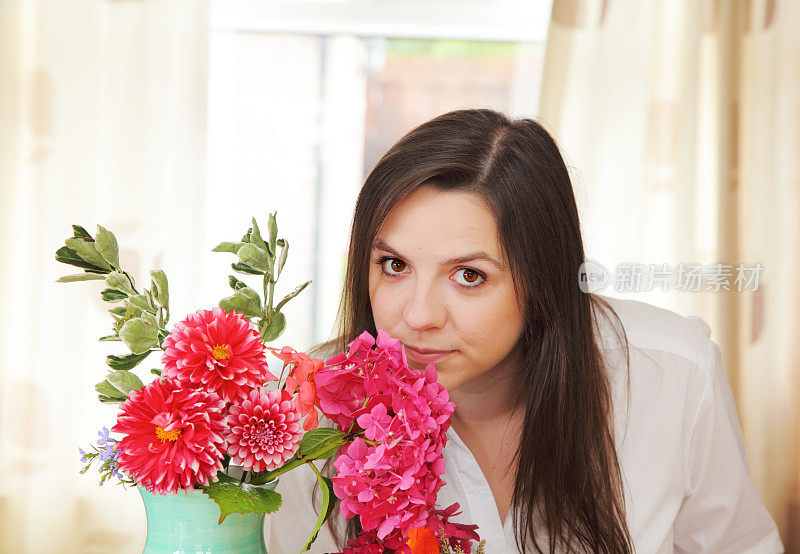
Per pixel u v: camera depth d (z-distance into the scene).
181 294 1.98
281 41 2.36
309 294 2.45
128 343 0.62
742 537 1.08
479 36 2.36
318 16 2.28
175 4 1.95
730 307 1.98
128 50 1.93
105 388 0.64
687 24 1.96
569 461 0.87
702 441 1.03
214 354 0.60
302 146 2.41
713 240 2.03
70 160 1.94
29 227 1.94
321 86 2.39
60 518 1.98
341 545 1.01
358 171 2.46
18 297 1.96
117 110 1.94
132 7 1.93
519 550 0.92
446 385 0.78
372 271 0.79
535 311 0.83
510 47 2.46
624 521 0.93
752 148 1.99
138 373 1.94
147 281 1.97
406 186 0.74
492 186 0.75
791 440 2.01
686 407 1.01
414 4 2.28
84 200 1.95
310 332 2.45
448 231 0.74
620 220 1.99
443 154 0.75
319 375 0.68
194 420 0.58
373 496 0.65
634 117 1.97
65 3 1.92
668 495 1.00
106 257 0.64
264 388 0.63
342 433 0.69
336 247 2.45
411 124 2.48
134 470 0.59
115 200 1.96
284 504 1.01
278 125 2.39
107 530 2.01
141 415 0.58
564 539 0.89
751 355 2.01
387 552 0.71
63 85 1.93
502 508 0.96
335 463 0.67
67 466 1.97
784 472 2.01
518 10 2.29
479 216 0.74
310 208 2.43
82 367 1.97
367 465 0.64
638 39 1.97
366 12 2.29
